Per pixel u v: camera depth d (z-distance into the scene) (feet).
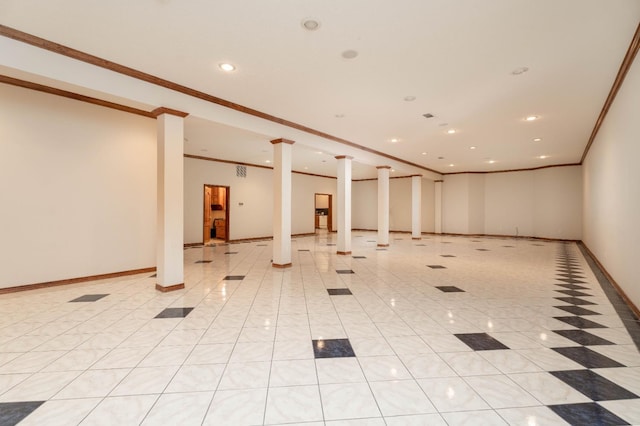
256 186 45.01
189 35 11.81
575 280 19.45
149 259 21.49
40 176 17.02
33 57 11.89
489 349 9.82
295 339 10.53
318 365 8.77
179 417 6.55
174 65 14.19
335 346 10.01
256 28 11.37
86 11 10.35
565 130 25.43
